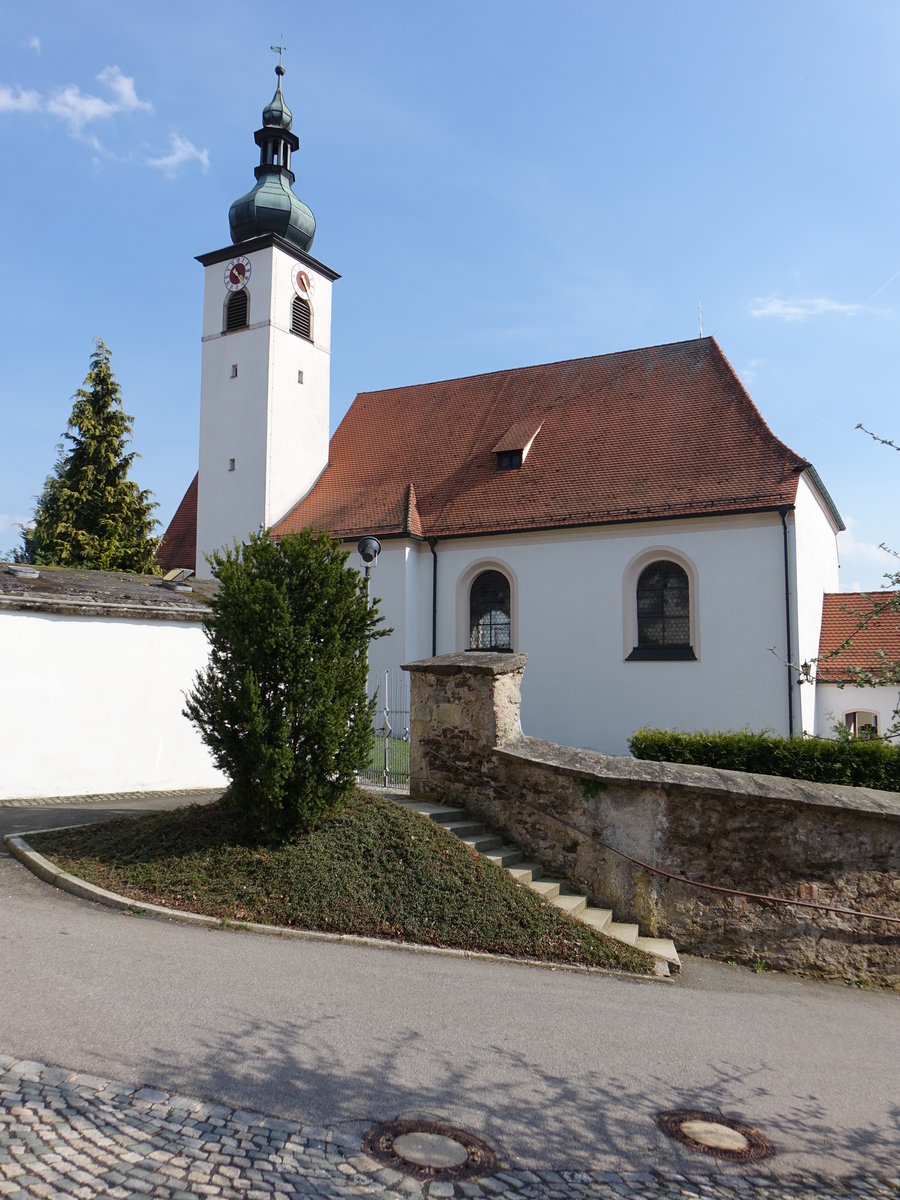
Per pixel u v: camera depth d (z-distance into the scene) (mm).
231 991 6418
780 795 10117
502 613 25156
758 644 21188
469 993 7207
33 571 16375
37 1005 5715
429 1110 5035
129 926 7711
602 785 10641
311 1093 5016
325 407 31641
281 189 31109
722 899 10227
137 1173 3947
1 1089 4508
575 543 23734
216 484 30516
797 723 20609
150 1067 5027
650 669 22375
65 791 14297
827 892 10070
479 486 26500
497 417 28609
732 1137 5254
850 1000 9102
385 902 8773
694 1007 7891
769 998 8703
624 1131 5145
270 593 9258
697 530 22109
